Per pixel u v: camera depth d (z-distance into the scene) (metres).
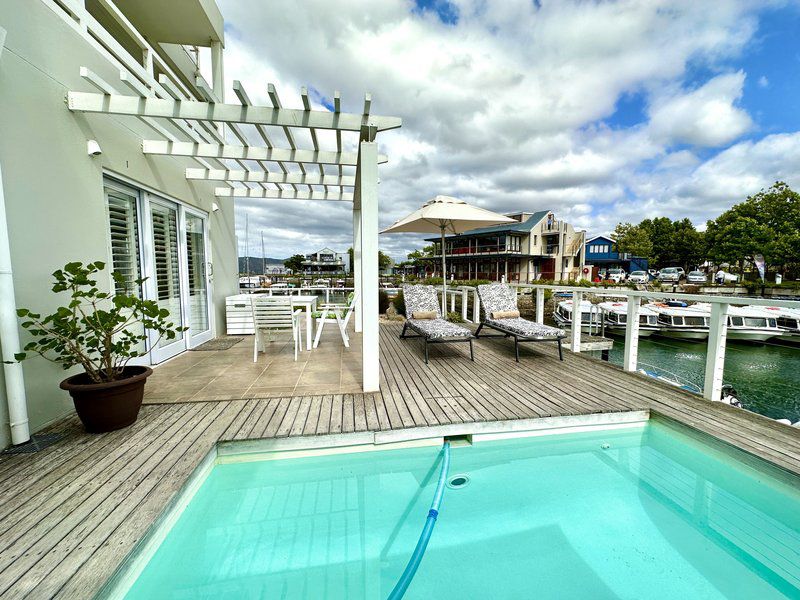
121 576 1.40
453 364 4.23
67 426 2.53
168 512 1.75
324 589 1.57
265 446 2.41
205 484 2.22
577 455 2.69
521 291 17.97
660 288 22.98
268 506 2.12
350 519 2.02
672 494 2.25
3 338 2.15
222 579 1.61
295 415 2.73
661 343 10.92
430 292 5.80
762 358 9.15
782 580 1.61
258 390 3.27
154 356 4.09
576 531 1.93
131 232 3.84
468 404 2.96
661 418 2.81
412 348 5.11
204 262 5.70
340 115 2.85
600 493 2.25
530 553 1.78
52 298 2.63
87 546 1.45
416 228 7.78
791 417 5.91
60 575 1.31
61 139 2.71
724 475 2.35
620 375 3.79
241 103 2.76
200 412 2.79
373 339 3.19
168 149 3.81
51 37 2.62
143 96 2.75
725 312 2.90
